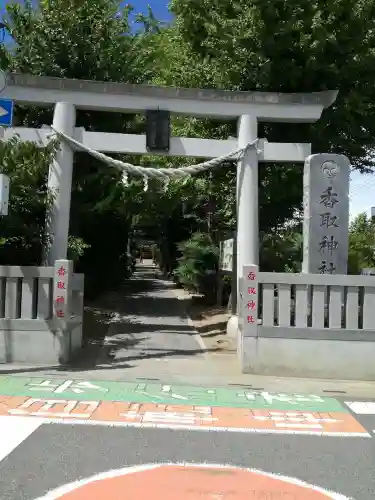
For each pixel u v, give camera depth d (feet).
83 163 45.29
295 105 35.53
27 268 29.78
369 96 40.88
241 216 35.37
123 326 45.06
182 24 45.09
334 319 29.30
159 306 60.90
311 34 37.78
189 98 34.94
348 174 32.24
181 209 79.61
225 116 35.88
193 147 35.40
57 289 29.66
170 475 15.11
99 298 64.18
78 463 15.79
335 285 29.35
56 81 33.96
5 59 37.45
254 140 35.22
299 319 29.37
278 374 29.19
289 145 35.78
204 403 23.15
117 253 72.95
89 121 45.70
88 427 19.21
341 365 29.09
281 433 19.35
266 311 29.50
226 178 45.42
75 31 43.57
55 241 33.68
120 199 50.06
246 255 35.12
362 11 37.86
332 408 23.06
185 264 67.77
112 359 32.04
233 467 15.89
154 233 124.88
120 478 14.79
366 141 42.86
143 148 34.76
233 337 39.42
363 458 16.97
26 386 24.81
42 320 29.71
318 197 32.04
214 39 41.75
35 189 35.42
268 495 13.98
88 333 40.70
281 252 44.21
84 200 47.06
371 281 29.25
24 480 14.49
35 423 19.44
